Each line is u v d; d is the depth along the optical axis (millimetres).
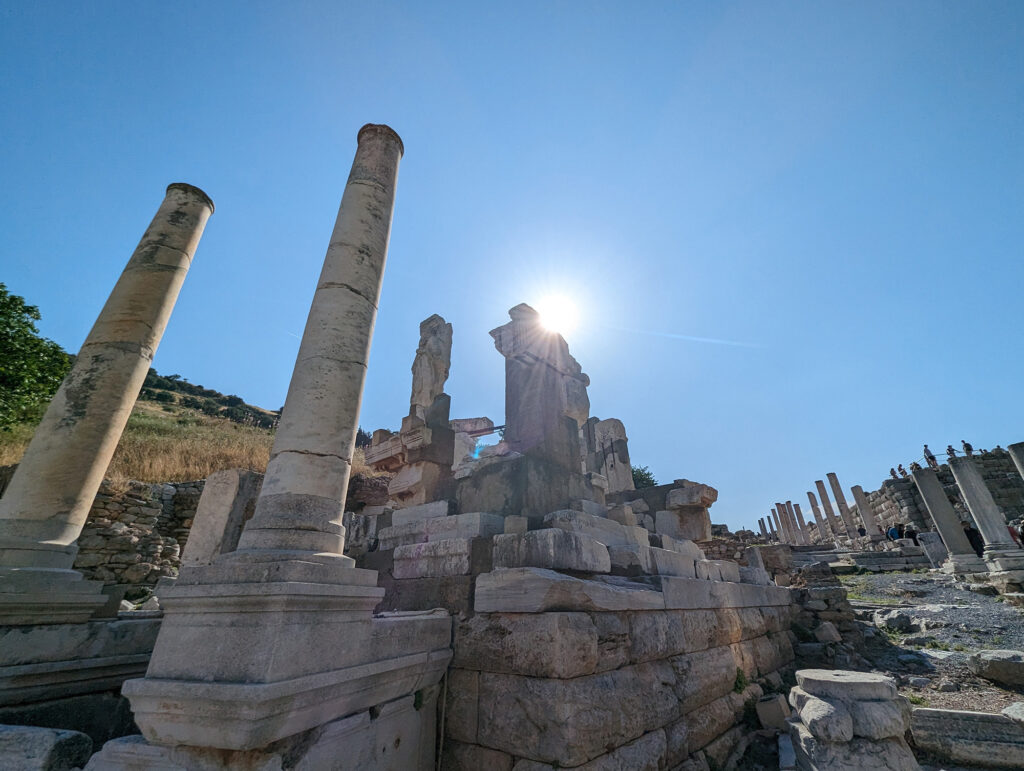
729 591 6828
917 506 24047
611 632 4156
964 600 10938
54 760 2973
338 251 4742
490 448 6352
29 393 17469
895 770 3584
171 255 6441
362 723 3328
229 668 2701
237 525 8125
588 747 3395
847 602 8969
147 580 10891
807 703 4059
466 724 3928
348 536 7773
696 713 4988
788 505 37000
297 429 3871
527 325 6988
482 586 4227
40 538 4617
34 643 3859
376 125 5660
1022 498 22906
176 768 2693
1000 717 4887
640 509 9164
